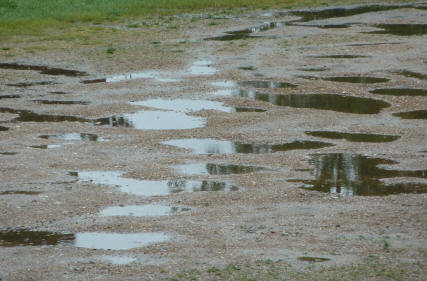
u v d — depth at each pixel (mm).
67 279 24234
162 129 46406
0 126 47188
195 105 53125
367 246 26734
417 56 71688
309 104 53094
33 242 27938
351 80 61469
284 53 74500
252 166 38156
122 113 50938
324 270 24406
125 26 94688
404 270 24312
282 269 24562
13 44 81062
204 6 112812
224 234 28359
